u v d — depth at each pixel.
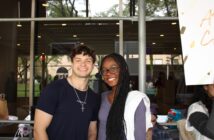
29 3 6.93
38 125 2.44
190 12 2.86
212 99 2.37
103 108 2.58
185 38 2.83
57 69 7.26
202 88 2.48
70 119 2.48
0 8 7.50
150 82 6.80
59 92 2.50
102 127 2.54
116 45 5.38
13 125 5.45
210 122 2.14
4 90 7.29
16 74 7.46
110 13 5.93
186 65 2.77
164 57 7.68
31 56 7.08
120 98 2.45
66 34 7.79
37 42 7.29
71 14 6.54
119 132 2.38
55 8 6.73
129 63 5.03
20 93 7.18
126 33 5.87
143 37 3.57
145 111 2.39
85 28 7.73
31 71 6.97
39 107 2.45
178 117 3.79
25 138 4.69
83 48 2.58
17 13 7.25
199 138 2.34
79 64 2.55
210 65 2.72
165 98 6.12
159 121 3.75
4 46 7.75
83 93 2.57
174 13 5.58
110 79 2.52
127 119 2.38
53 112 2.46
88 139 2.69
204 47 2.78
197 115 2.30
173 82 6.46
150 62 7.64
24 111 6.43
